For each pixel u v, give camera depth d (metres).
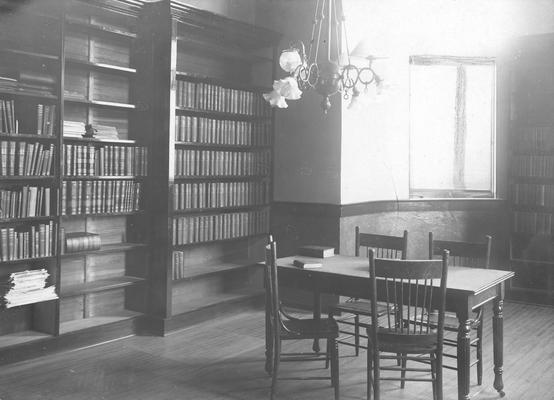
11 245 4.29
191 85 5.56
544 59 6.75
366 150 6.44
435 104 7.00
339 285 4.00
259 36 6.14
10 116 4.34
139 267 5.38
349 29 6.12
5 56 4.42
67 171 4.67
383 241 4.80
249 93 6.24
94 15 5.10
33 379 4.08
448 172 7.08
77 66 4.91
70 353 4.67
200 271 5.77
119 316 5.20
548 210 6.80
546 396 3.89
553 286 6.80
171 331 5.31
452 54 7.00
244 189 6.22
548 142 6.79
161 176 5.26
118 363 4.46
